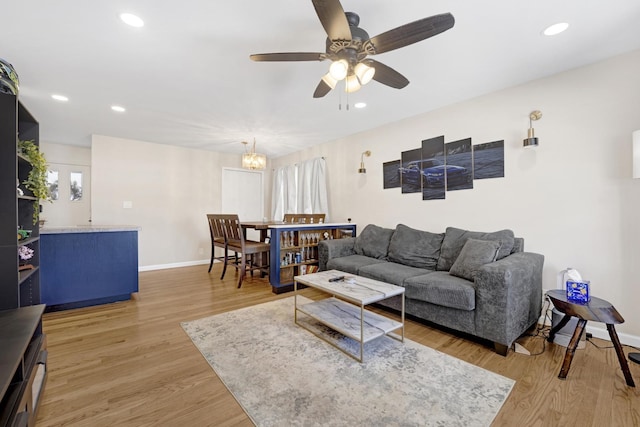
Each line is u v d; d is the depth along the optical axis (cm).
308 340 223
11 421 101
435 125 338
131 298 330
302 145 515
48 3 161
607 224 226
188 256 536
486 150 295
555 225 252
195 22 181
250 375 176
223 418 140
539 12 172
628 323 217
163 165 507
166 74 249
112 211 457
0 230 162
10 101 166
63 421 137
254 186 623
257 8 168
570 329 219
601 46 209
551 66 239
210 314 279
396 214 384
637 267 214
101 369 182
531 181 265
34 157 215
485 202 296
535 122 262
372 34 197
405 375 177
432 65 237
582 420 138
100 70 241
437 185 337
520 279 212
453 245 289
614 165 223
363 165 425
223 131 427
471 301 212
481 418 140
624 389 162
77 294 293
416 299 251
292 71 244
